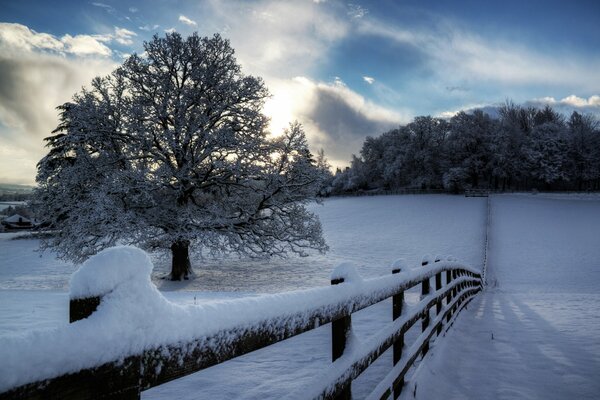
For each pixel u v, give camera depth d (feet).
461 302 28.99
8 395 2.02
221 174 71.31
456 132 267.39
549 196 219.61
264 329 4.45
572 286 70.08
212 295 36.35
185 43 70.44
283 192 71.36
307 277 77.71
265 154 69.41
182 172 63.62
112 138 66.54
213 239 65.10
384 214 184.65
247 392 11.25
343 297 6.80
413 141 295.48
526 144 278.05
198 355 3.44
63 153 66.64
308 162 72.13
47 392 2.24
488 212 168.35
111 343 2.61
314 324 5.69
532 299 41.42
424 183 286.05
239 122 71.82
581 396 12.44
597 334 20.47
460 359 16.34
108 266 2.72
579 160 270.26
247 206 73.05
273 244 71.10
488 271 87.25
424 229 145.48
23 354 2.09
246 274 80.84
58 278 79.56
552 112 328.08
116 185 58.08
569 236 123.75
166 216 64.85
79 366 2.40
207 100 69.41
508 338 20.25
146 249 63.41
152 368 2.96
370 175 335.26
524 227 140.05
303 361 14.43
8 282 75.00
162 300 3.13
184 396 10.93
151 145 64.59
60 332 2.35
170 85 67.46
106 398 2.60
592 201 197.77
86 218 58.03
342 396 6.47
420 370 12.85
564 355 16.79
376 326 20.83
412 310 12.45
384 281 9.45
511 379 13.94
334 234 145.79
